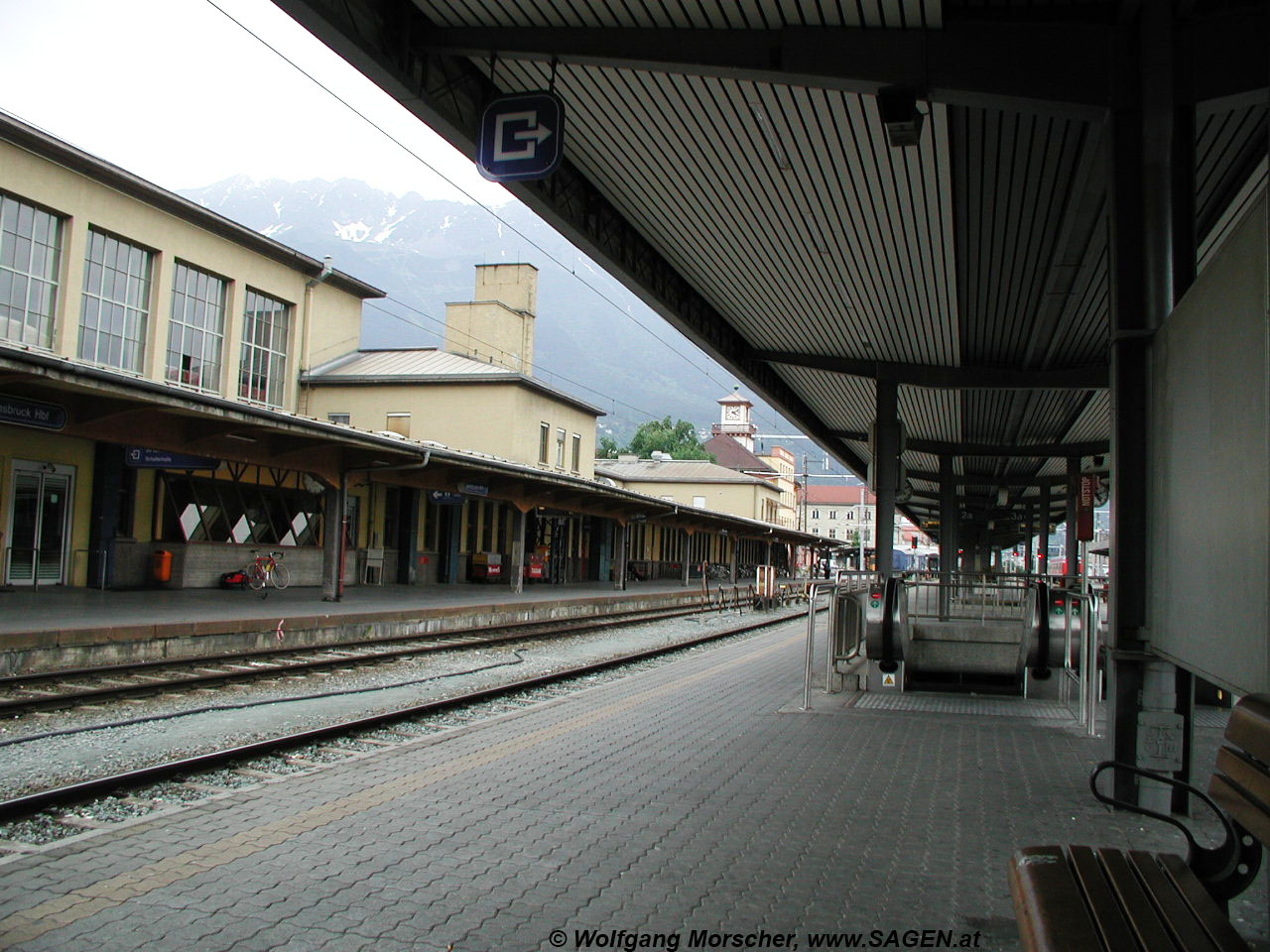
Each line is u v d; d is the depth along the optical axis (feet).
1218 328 13.87
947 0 21.54
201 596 64.34
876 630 35.55
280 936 12.34
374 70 23.11
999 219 35.01
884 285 42.50
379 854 15.79
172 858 15.31
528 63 25.79
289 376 100.12
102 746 25.79
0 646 36.14
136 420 50.39
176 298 81.82
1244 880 11.32
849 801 19.94
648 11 22.68
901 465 57.52
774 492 237.25
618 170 32.35
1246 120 26.32
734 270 41.88
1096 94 21.33
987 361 56.44
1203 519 14.98
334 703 33.83
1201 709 34.53
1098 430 81.10
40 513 62.80
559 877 14.93
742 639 69.41
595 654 54.65
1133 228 20.71
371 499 93.86
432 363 115.75
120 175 73.00
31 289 68.18
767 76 23.02
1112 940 8.59
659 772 22.39
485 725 28.17
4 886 13.91
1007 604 42.91
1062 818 18.98
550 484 85.81
